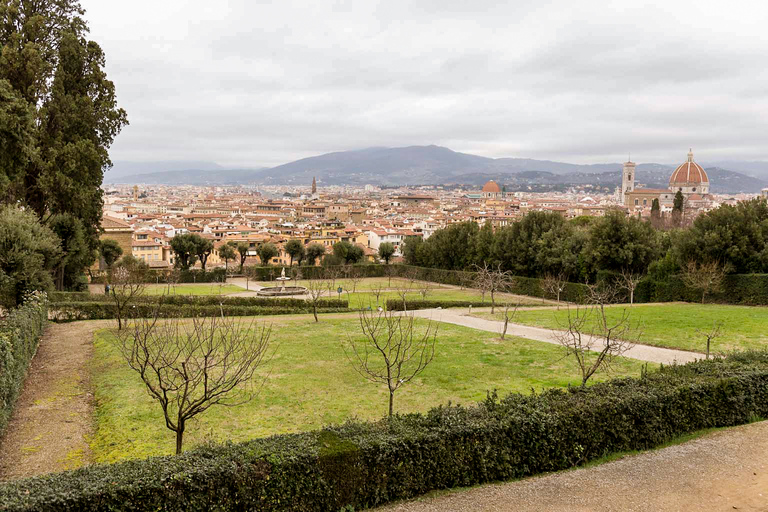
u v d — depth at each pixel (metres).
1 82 31.53
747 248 42.97
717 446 12.61
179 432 11.98
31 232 32.78
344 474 9.64
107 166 52.09
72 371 22.78
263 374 21.75
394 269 87.19
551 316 37.00
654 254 53.56
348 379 21.08
